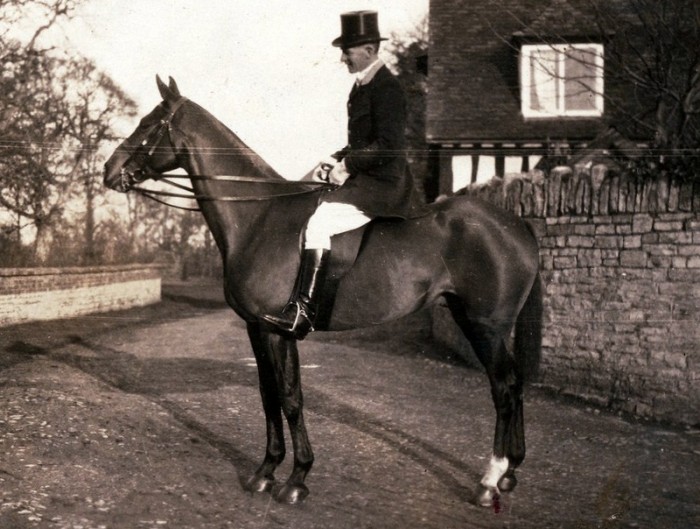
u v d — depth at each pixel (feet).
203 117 17.06
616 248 26.84
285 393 16.15
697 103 38.83
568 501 16.52
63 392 25.94
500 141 60.49
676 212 25.41
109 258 68.64
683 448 21.03
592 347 27.30
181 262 136.87
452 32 66.95
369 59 17.35
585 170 28.27
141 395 26.78
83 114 65.98
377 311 16.49
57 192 64.23
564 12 62.23
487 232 17.02
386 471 18.62
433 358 37.81
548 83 61.52
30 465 17.29
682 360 24.85
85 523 14.20
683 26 39.32
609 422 24.06
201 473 17.84
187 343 43.78
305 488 16.17
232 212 16.70
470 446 21.21
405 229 16.76
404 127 17.01
